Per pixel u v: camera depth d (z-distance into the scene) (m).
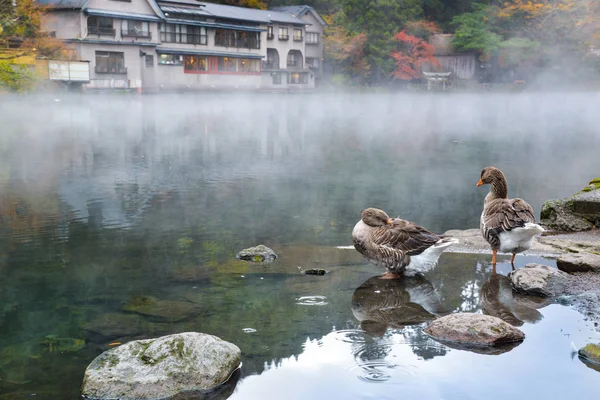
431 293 5.28
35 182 13.18
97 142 22.12
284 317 4.70
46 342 4.34
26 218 9.41
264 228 8.88
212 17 53.50
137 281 5.91
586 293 5.12
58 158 17.56
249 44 58.12
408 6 66.44
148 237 8.16
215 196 11.86
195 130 27.73
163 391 3.53
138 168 15.80
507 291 5.30
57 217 9.52
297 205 11.03
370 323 4.54
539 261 6.31
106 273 6.25
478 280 5.66
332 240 8.02
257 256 6.75
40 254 7.15
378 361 3.86
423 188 13.32
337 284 5.62
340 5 71.56
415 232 5.75
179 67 51.56
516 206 5.89
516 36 66.38
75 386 3.66
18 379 3.75
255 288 5.54
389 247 5.66
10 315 4.95
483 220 6.04
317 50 67.38
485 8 69.75
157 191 12.35
